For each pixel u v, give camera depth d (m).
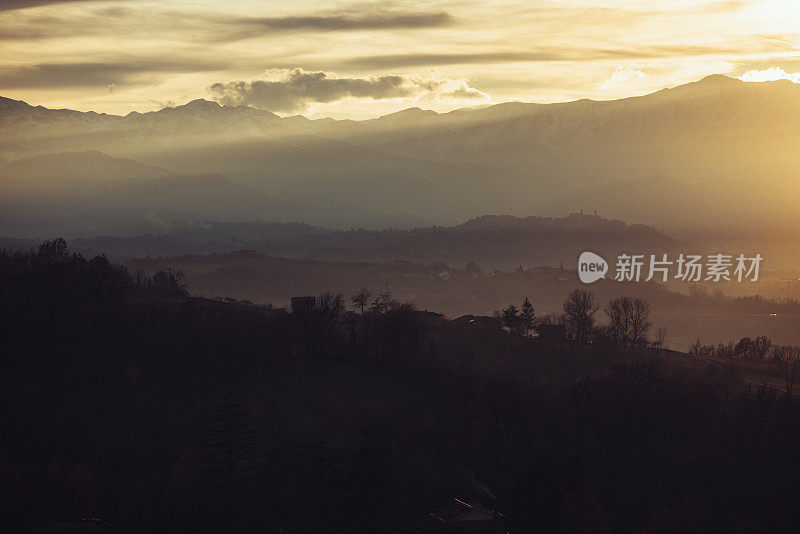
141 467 175.50
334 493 154.88
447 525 149.12
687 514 163.75
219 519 151.00
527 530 153.75
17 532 144.50
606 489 175.75
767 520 163.50
